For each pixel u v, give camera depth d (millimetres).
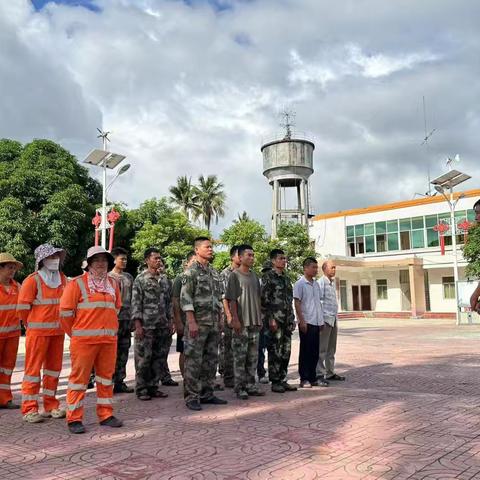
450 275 34281
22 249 21094
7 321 6422
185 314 6238
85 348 5121
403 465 3826
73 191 23062
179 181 46875
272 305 7113
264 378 8406
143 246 25953
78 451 4383
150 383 6945
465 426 4945
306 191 34219
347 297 38156
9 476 3777
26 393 5660
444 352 12539
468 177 24969
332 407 5934
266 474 3678
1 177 22969
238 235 26062
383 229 36375
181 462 4000
